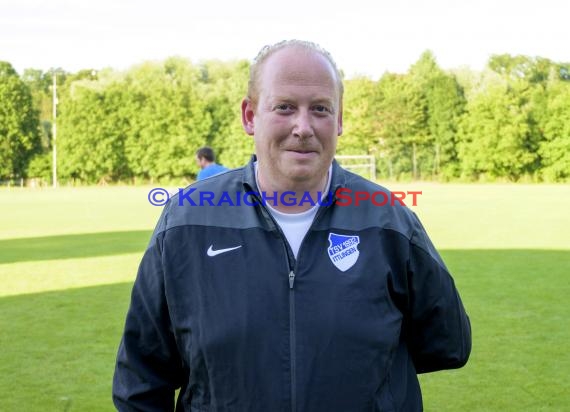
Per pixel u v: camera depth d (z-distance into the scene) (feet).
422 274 6.57
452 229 55.16
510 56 191.72
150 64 196.44
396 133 184.03
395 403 6.36
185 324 6.36
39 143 186.91
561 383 16.60
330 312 6.14
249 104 6.82
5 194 130.52
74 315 24.27
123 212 78.48
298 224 6.50
